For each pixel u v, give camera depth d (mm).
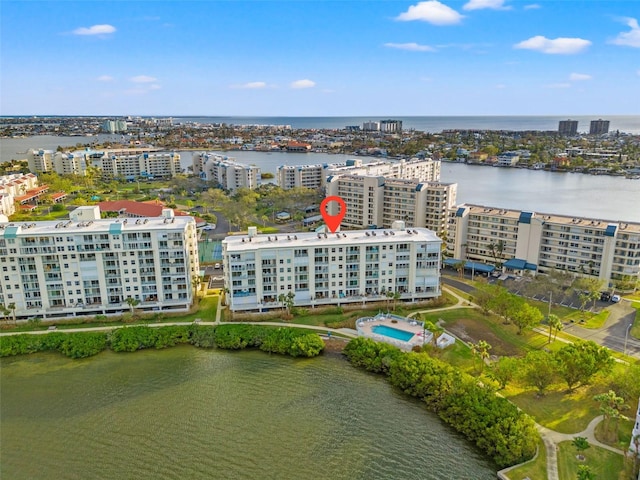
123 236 160500
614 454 98875
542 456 99250
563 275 182750
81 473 97812
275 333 150375
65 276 161125
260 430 110375
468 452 103250
